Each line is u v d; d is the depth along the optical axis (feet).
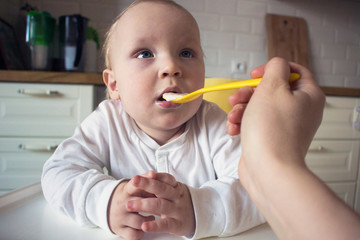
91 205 1.19
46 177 1.49
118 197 1.17
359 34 7.36
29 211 1.31
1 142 4.10
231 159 1.74
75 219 1.21
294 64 0.98
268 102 0.75
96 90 4.41
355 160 5.45
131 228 1.11
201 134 1.87
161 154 1.80
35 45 4.85
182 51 1.70
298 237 0.55
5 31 5.03
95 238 1.09
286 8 6.92
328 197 0.54
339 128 5.33
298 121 0.73
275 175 0.62
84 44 4.99
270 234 1.19
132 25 1.69
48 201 1.37
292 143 0.68
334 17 7.19
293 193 0.57
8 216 1.24
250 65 6.79
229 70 6.69
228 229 1.15
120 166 1.82
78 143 1.73
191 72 1.68
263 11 6.79
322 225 0.52
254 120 0.73
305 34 6.94
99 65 5.41
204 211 1.16
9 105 4.07
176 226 1.10
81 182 1.30
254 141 0.69
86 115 4.25
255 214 1.25
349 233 0.49
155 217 1.26
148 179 1.14
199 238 1.14
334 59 7.26
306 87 0.86
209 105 2.01
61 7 5.79
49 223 1.18
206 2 6.47
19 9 5.60
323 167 5.33
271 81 0.81
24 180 4.19
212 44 6.57
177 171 1.79
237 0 6.62
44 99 4.15
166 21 1.66
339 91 5.26
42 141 4.19
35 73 4.08
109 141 1.82
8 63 4.83
